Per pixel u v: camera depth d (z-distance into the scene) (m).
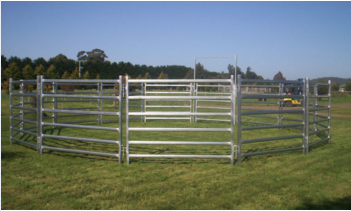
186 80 4.61
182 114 4.58
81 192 3.50
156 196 3.39
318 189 3.66
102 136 7.38
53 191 3.52
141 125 9.91
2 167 4.46
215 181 3.91
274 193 3.52
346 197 3.41
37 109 5.30
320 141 6.34
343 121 11.73
